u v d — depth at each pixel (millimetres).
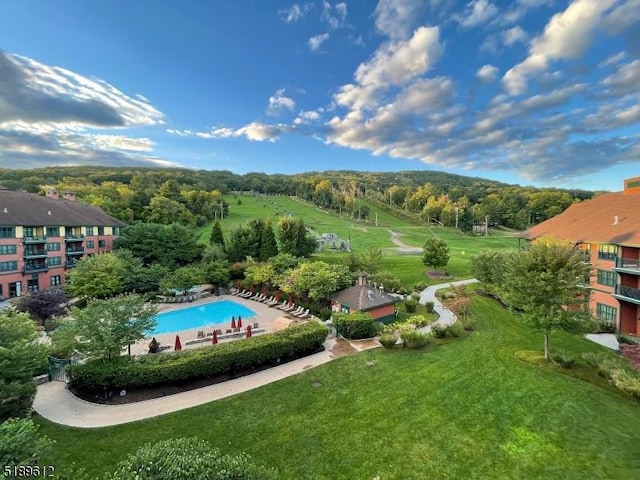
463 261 60281
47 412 15141
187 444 7961
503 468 11438
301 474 11289
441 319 29625
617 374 15805
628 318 26156
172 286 39031
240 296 41688
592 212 33469
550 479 10906
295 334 21406
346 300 30250
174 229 51844
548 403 15305
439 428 13633
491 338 24047
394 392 16547
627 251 26422
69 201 54188
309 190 162250
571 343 23375
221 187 157875
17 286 40469
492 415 14461
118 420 14461
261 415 14766
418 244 81812
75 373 16656
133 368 16672
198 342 25688
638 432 13188
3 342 13664
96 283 35406
